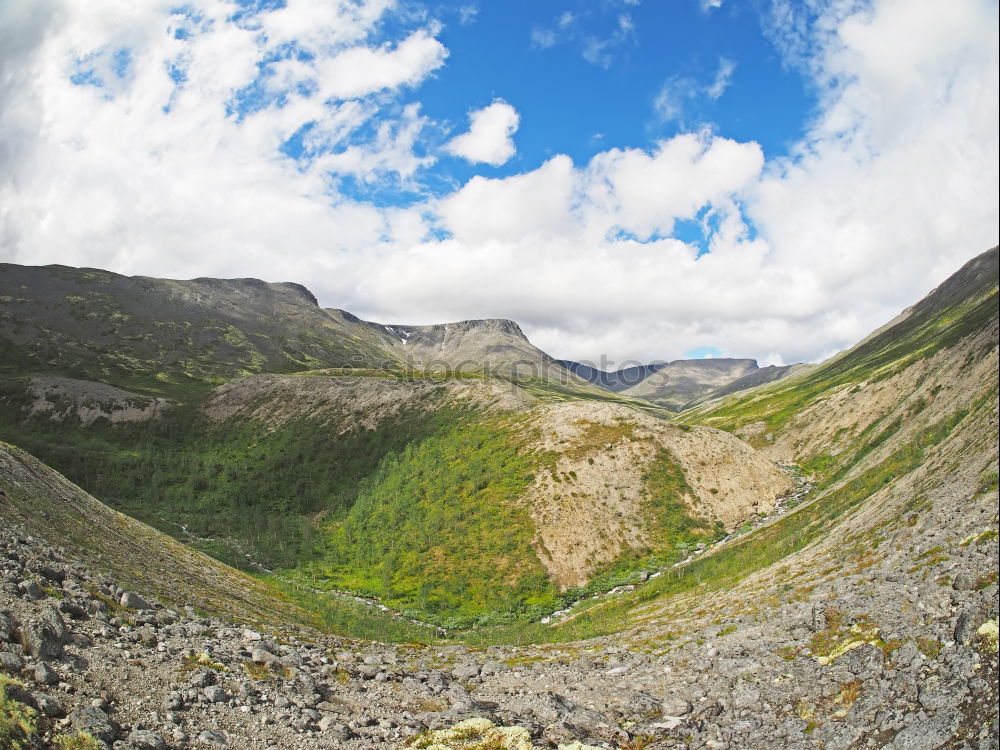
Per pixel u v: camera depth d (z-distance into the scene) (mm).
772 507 81500
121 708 13781
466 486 87375
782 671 20766
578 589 66750
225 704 15570
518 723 17766
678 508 79312
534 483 83250
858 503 49281
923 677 16609
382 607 64312
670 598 47844
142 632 18797
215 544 85312
